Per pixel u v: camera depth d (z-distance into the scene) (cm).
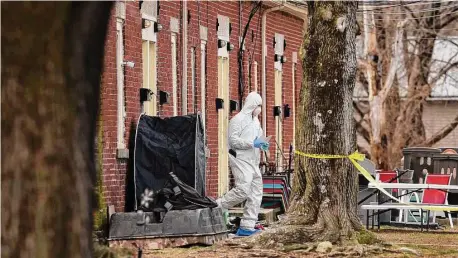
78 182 988
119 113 2500
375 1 5588
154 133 2505
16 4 969
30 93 972
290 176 3428
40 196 974
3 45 970
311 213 2302
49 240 976
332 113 2297
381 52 5850
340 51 2281
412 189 3147
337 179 2295
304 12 4141
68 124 983
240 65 3512
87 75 1003
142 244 2316
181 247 2338
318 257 2194
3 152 971
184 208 2358
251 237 2311
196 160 2497
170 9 2872
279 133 4016
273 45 3922
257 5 3575
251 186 2642
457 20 6266
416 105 6022
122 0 2489
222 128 3356
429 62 6116
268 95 3859
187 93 3011
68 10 980
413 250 2289
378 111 5781
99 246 1538
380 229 3028
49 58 976
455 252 2377
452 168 3588
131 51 2589
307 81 2308
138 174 2475
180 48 2952
